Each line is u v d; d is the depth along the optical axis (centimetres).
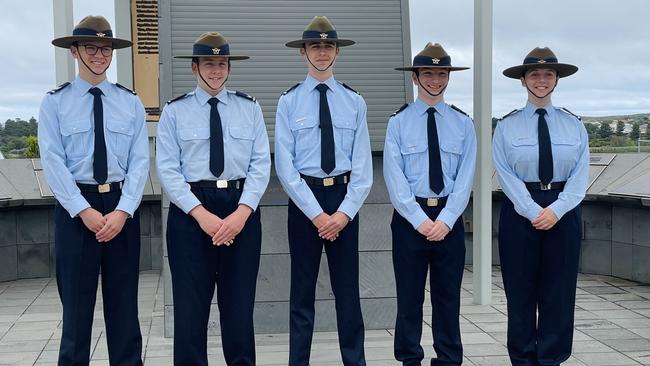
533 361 437
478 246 636
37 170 803
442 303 429
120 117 395
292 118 422
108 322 400
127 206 385
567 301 429
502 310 614
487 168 628
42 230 788
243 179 405
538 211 414
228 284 402
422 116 432
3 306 652
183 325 399
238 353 404
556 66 422
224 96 409
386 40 556
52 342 529
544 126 425
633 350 500
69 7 578
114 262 393
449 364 425
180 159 402
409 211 416
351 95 429
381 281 543
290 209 424
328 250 423
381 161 540
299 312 423
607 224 758
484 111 617
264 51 544
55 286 743
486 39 611
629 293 683
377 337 525
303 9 554
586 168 425
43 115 386
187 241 395
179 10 541
